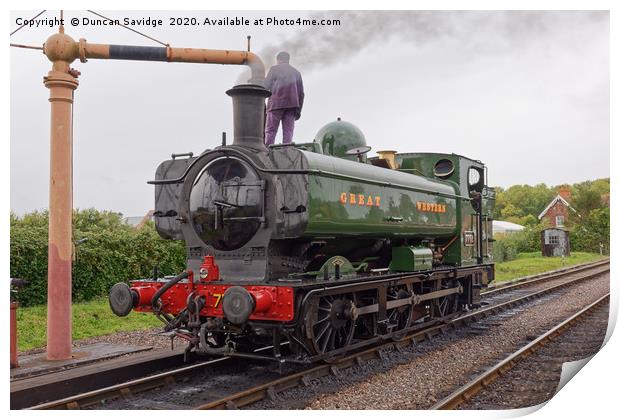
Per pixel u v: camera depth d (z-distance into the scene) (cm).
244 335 825
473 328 1171
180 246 1596
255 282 710
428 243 1114
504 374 798
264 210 723
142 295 761
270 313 685
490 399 693
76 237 1348
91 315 1195
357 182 823
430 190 1067
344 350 791
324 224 738
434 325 1127
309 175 711
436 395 702
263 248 728
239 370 790
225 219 739
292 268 768
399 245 1029
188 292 742
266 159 741
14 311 784
